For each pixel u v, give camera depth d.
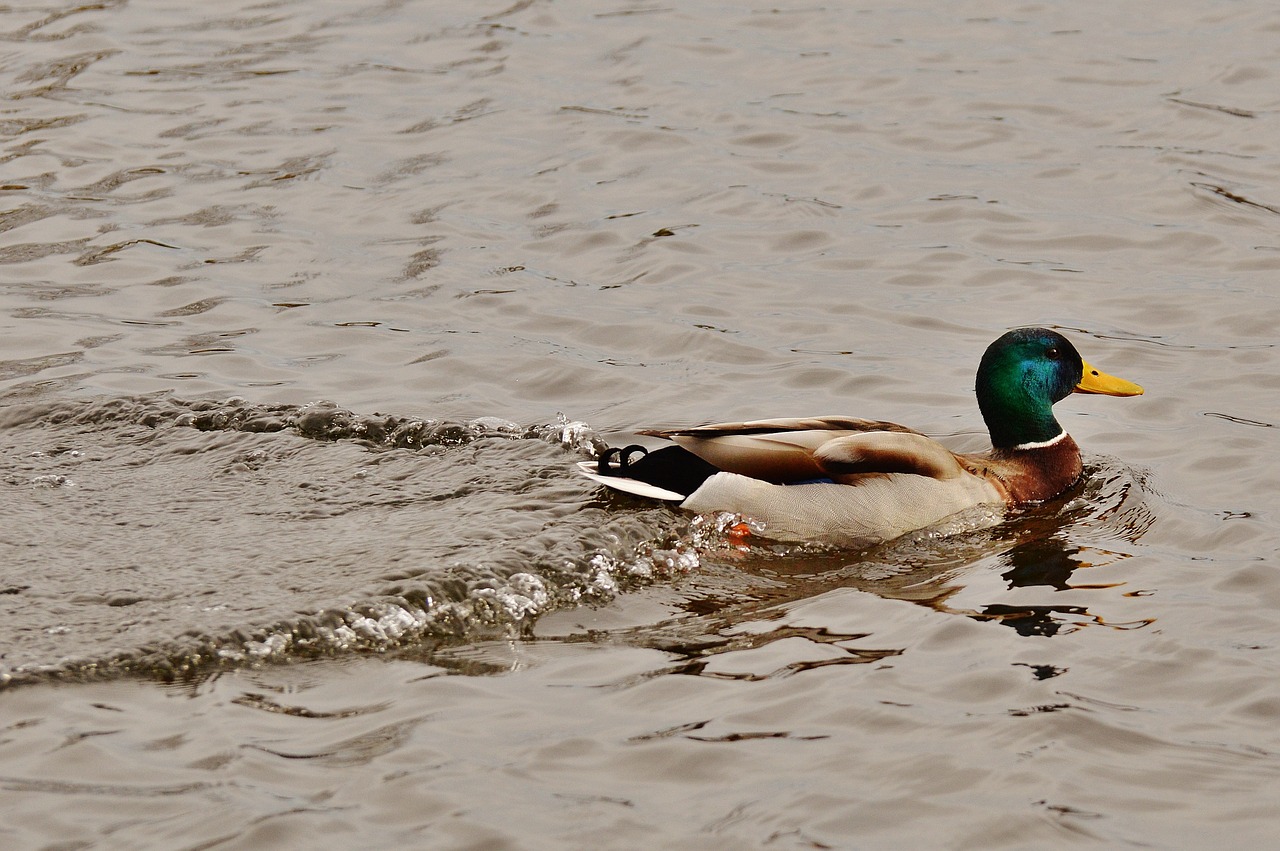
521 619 10.46
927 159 20.59
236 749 8.70
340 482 12.50
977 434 14.12
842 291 17.19
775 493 12.03
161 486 12.38
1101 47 24.11
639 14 25.80
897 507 12.15
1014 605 10.77
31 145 20.69
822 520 12.01
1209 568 11.28
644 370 15.45
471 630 10.27
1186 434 13.91
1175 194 19.28
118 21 25.23
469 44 24.45
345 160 20.45
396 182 19.88
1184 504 12.49
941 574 11.43
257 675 9.58
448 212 19.09
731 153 20.80
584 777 8.51
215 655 9.70
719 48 24.34
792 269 17.75
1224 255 17.77
